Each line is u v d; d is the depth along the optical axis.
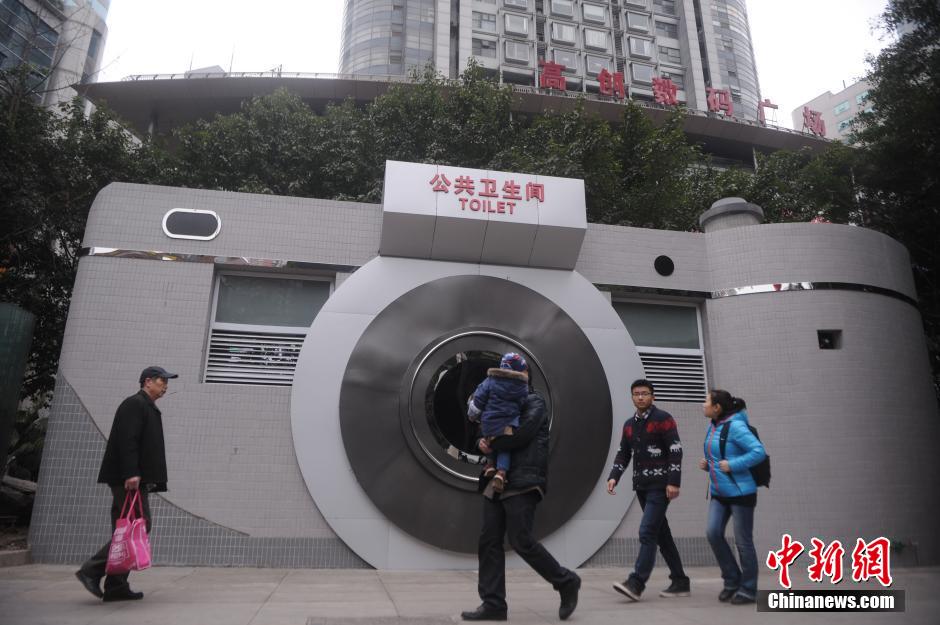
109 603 4.15
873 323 8.38
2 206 11.45
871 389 8.05
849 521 7.50
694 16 57.81
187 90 34.00
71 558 6.32
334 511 6.73
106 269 7.17
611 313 8.05
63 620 3.50
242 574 6.03
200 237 7.46
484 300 7.65
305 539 6.69
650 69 55.00
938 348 13.07
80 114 13.81
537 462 3.84
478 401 3.97
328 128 15.96
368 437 6.91
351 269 7.76
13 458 11.30
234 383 7.34
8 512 9.20
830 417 7.84
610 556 7.23
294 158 15.50
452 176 7.81
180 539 6.52
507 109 16.69
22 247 11.81
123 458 4.32
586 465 7.32
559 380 7.50
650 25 56.69
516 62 51.53
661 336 8.70
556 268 8.12
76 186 12.59
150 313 7.13
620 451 5.25
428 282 7.65
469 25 51.97
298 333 7.65
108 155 13.35
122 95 34.03
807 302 8.30
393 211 7.49
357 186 15.28
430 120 15.78
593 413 7.52
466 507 6.88
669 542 5.07
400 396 7.07
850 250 8.60
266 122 15.94
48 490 6.43
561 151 14.57
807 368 8.04
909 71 13.24
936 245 13.52
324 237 7.80
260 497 6.74
